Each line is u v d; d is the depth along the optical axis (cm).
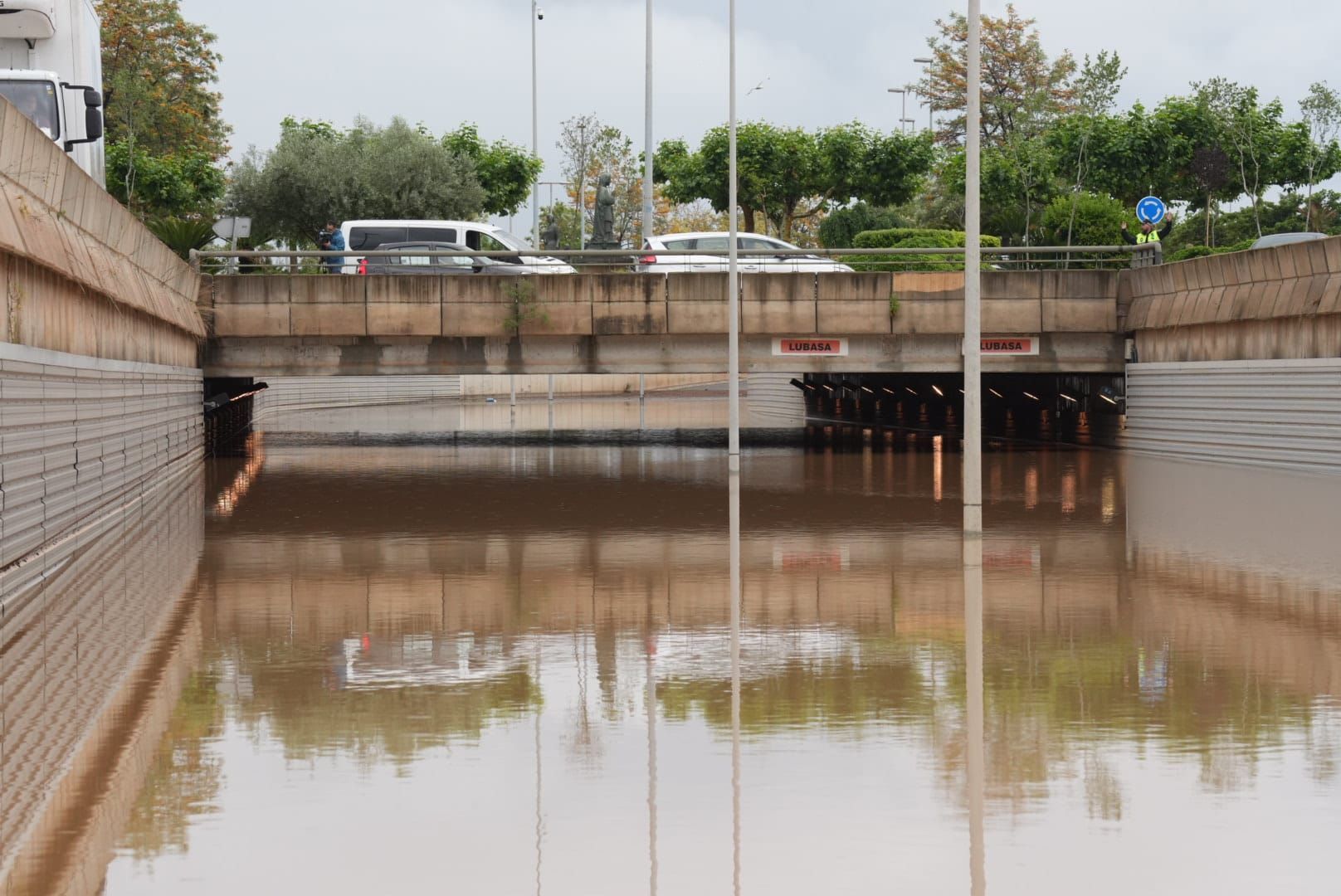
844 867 799
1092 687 1259
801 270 4434
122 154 7438
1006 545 2262
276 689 1274
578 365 4325
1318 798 925
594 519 2681
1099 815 891
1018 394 5528
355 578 1956
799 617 1634
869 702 1206
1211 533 2384
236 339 4334
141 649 1467
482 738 1094
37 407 1988
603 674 1334
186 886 777
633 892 764
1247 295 3641
